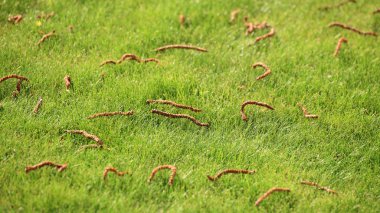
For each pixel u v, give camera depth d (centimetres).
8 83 1352
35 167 1119
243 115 1319
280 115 1353
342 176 1209
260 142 1267
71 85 1379
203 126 1298
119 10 1731
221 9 1800
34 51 1495
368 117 1357
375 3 1919
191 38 1639
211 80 1447
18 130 1230
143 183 1127
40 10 1697
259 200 1099
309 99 1403
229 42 1634
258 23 1736
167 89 1390
